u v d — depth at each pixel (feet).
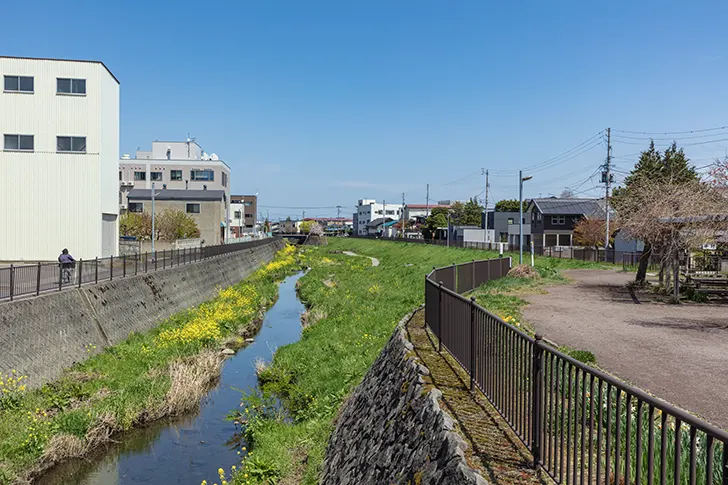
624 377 22.36
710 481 7.84
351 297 73.31
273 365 45.83
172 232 149.79
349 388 35.32
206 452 31.94
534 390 13.97
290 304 87.51
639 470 9.55
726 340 29.86
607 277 70.79
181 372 41.32
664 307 43.06
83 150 83.51
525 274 66.85
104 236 87.10
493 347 17.78
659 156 142.72
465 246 177.17
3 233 81.97
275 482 26.37
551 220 176.65
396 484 17.26
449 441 15.19
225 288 100.83
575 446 11.65
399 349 28.14
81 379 39.42
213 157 246.68
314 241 350.43
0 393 33.01
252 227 354.33
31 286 42.55
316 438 30.30
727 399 19.27
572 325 35.12
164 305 67.72
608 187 122.52
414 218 374.02
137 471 29.48
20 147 82.43
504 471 13.42
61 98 82.94
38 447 28.27
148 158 231.50
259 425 33.35
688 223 45.21
